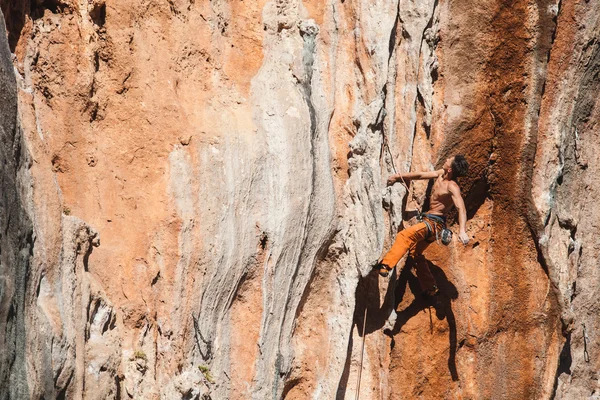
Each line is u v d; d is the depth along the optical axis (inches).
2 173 978.7
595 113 1729.8
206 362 1300.4
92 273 1189.7
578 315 1764.3
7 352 960.9
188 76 1371.8
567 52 1603.1
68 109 1243.8
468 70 1547.7
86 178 1246.3
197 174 1301.7
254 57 1444.4
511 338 1611.7
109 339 1164.5
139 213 1268.5
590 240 1764.3
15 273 988.6
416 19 1481.3
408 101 1482.5
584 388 1785.2
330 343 1443.2
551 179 1619.1
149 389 1201.4
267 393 1359.5
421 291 1534.2
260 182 1352.1
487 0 1528.1
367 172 1429.6
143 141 1298.0
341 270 1454.2
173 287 1258.6
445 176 1409.9
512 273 1616.6
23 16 1202.0
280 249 1353.3
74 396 1080.8
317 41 1471.5
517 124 1577.3
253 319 1353.3
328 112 1460.4
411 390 1519.4
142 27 1336.1
